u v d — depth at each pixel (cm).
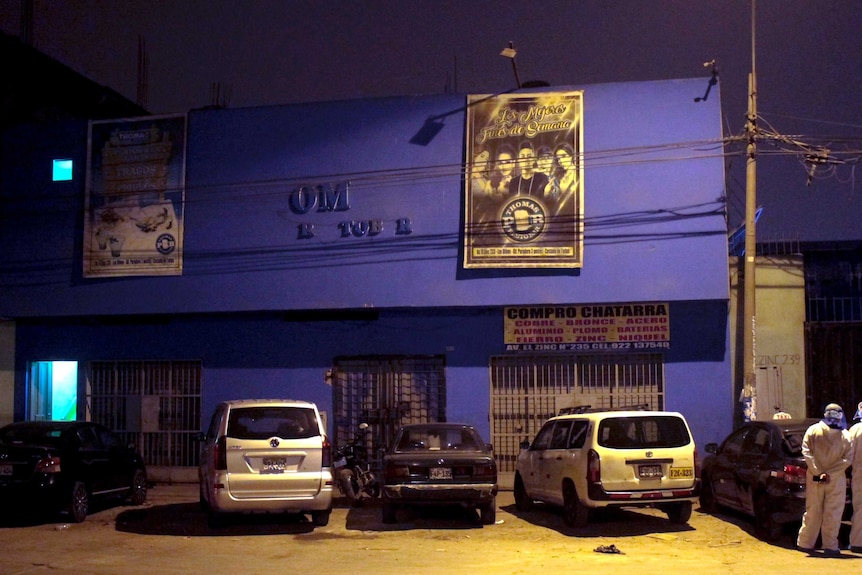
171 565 920
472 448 1217
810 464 955
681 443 1098
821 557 941
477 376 1561
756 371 1511
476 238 1518
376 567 905
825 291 1794
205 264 1616
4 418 1714
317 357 1620
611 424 1093
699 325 1510
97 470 1281
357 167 1580
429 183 1553
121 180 1658
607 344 1523
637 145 1498
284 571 884
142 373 1684
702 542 1042
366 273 1559
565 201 1501
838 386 1497
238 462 1085
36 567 915
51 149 1703
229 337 1653
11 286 1691
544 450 1231
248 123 1623
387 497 1147
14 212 1706
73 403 1727
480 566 909
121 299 1642
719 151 1479
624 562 927
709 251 1466
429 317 1587
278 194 1603
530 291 1505
